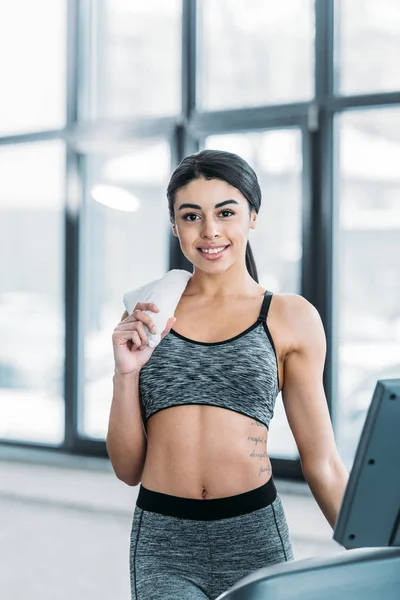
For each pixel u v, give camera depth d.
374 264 4.26
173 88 4.82
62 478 4.60
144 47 4.90
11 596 3.25
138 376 1.60
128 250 4.99
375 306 4.26
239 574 1.49
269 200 4.48
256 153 4.52
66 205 5.12
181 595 1.41
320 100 4.29
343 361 4.34
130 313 1.64
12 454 5.12
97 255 5.10
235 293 1.61
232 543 1.49
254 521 1.50
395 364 4.23
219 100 4.66
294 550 3.44
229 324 1.58
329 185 4.30
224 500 1.50
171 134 4.74
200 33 4.70
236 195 1.55
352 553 1.02
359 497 0.96
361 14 4.23
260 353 1.55
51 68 5.19
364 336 4.29
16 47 5.29
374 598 0.99
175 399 1.54
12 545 3.77
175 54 4.80
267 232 4.49
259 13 4.52
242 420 1.52
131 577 1.53
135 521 1.56
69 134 5.06
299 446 1.63
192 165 1.55
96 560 3.58
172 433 1.53
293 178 4.43
